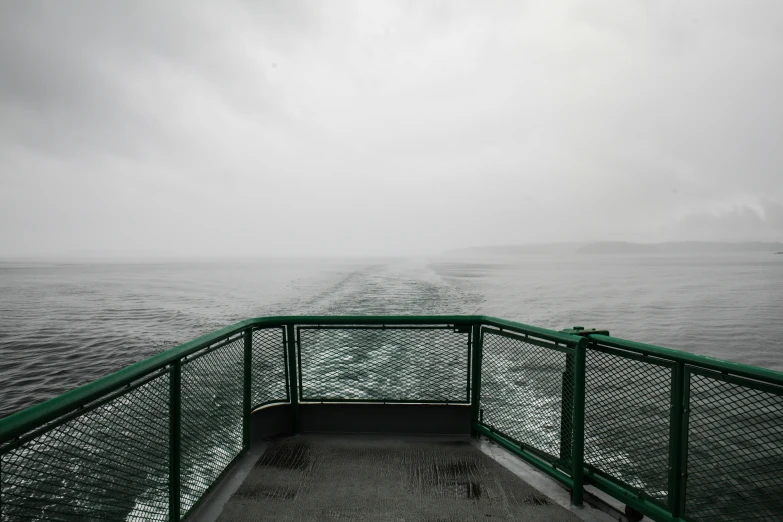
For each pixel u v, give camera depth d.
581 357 2.93
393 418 4.10
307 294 47.81
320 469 3.49
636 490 2.68
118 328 31.27
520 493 3.16
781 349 26.59
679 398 2.44
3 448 1.46
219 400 3.22
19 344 26.14
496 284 63.56
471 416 4.03
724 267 137.00
